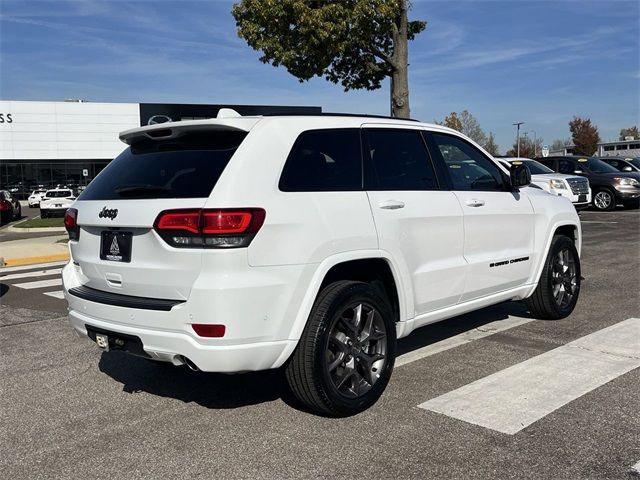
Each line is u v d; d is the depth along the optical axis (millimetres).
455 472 3191
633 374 4555
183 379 4836
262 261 3477
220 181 3486
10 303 8250
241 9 14234
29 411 4250
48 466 3418
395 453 3422
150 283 3627
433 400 4168
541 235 5867
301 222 3652
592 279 8484
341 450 3479
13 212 29000
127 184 3941
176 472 3289
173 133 3953
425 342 5594
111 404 4344
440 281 4664
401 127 4688
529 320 6285
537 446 3453
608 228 15242
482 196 5176
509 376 4590
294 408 4133
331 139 4125
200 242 3400
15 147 47938
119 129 49906
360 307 4000
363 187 4164
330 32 12844
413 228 4402
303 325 3662
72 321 4227
